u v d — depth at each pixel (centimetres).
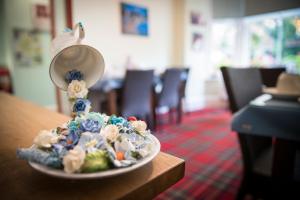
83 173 35
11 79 373
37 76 391
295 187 88
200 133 233
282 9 376
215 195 132
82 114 48
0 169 46
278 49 416
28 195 36
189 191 132
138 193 38
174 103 301
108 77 252
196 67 451
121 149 41
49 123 81
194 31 436
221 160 166
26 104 119
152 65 405
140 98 249
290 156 87
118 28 346
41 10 379
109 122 48
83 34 46
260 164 107
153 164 46
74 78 50
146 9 382
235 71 110
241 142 103
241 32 446
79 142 39
